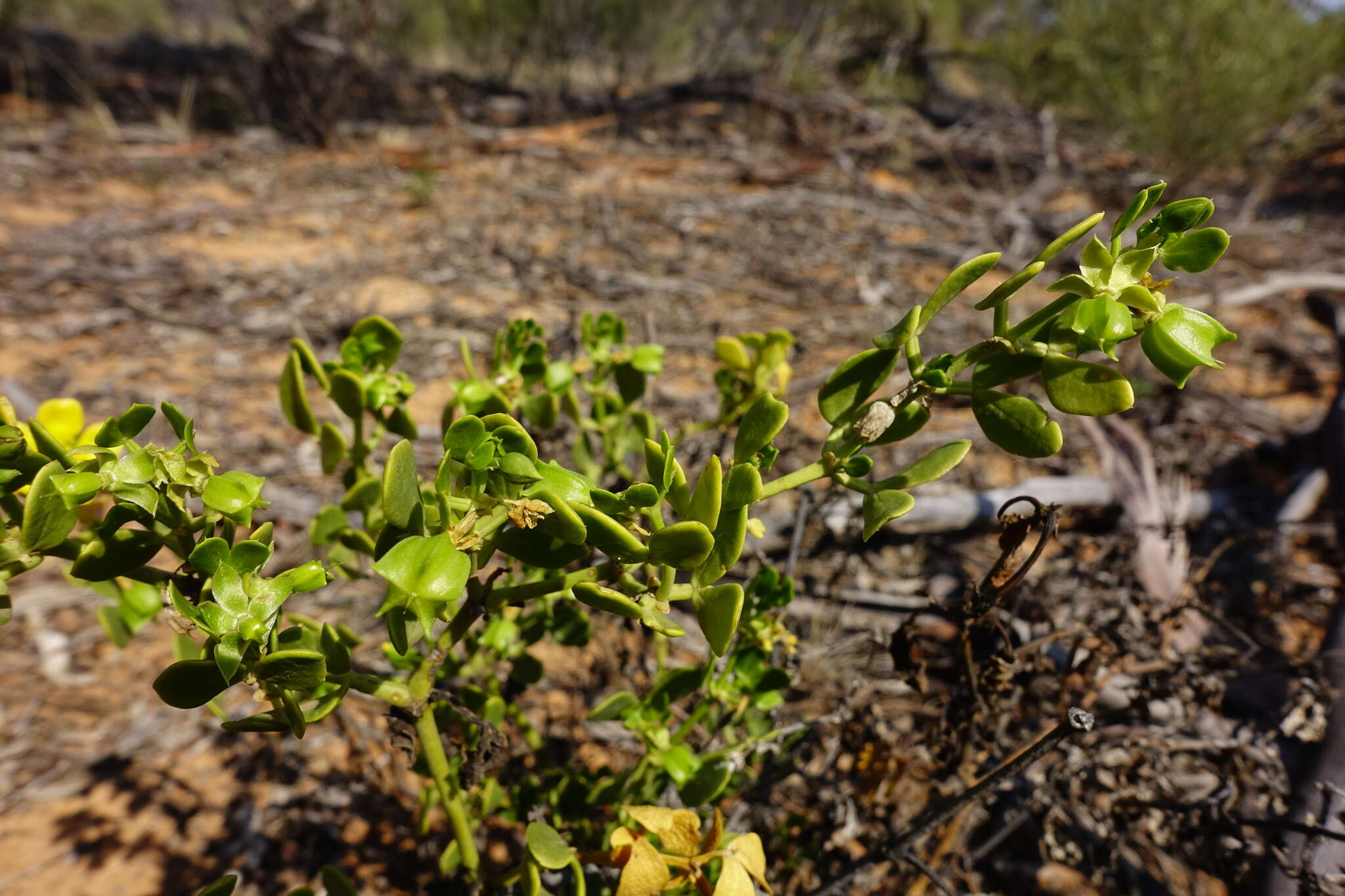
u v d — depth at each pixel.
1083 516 0.42
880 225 0.95
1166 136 1.11
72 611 0.38
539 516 0.11
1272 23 1.07
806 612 0.35
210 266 0.73
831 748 0.29
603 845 0.23
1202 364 0.11
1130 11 1.21
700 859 0.15
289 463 0.47
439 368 0.58
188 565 0.13
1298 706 0.26
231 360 0.59
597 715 0.19
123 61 1.76
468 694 0.21
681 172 1.18
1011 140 1.42
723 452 0.34
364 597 0.37
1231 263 0.86
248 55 1.62
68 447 0.15
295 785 0.30
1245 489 0.46
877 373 0.13
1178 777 0.28
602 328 0.23
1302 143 1.14
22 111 1.26
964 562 0.40
